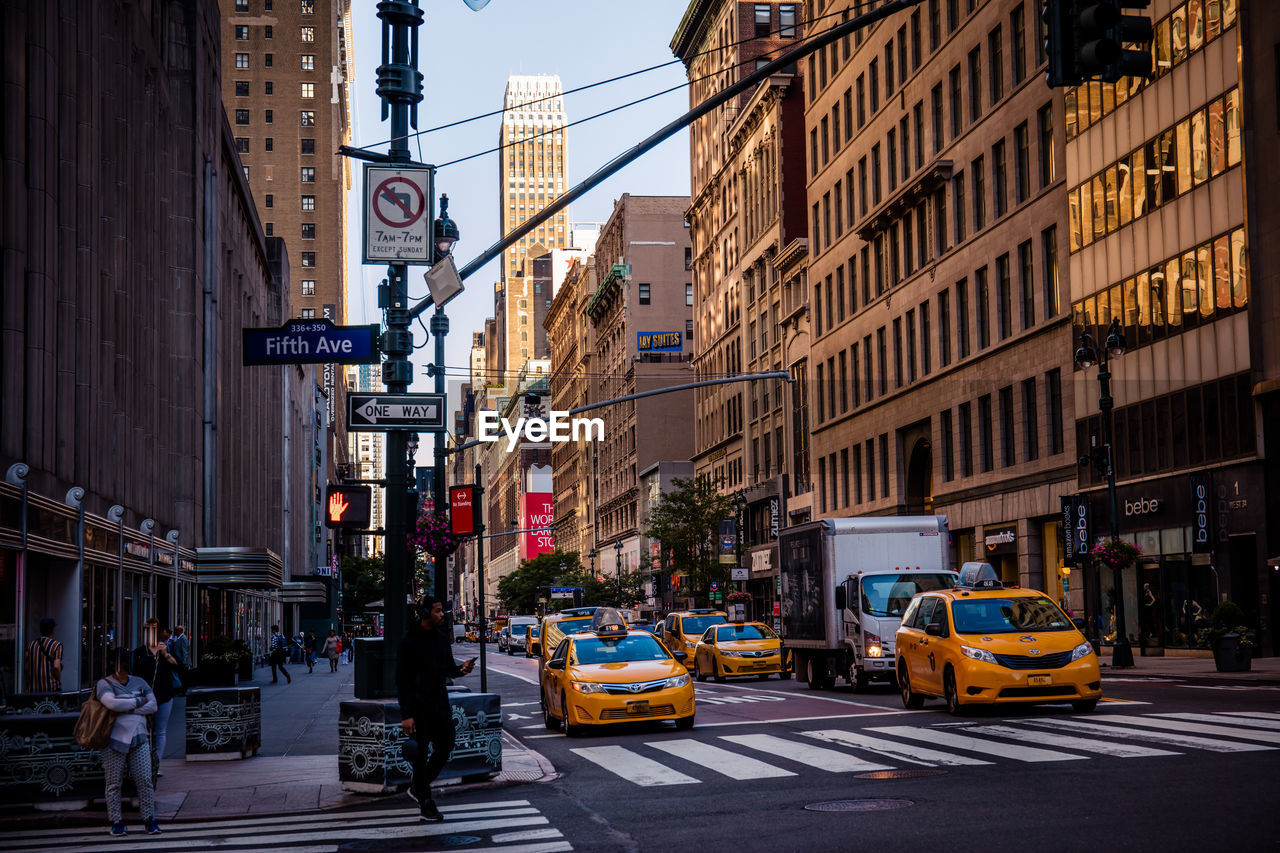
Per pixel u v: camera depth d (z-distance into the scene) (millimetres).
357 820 12172
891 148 59906
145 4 38844
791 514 73500
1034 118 46531
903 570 27328
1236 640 28344
